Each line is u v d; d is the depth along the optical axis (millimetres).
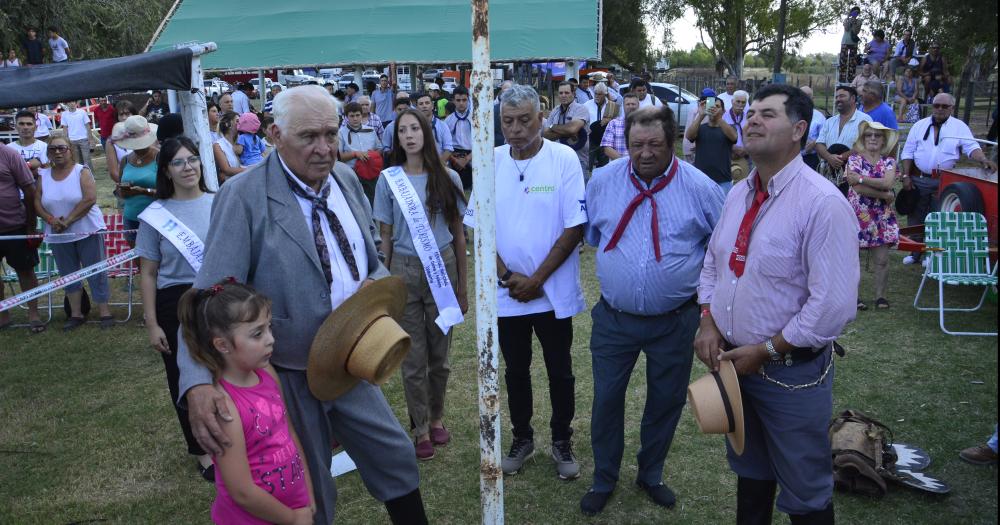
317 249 2547
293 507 2445
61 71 5238
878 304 6457
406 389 4090
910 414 4449
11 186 6496
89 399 5145
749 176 2713
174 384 3922
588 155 9328
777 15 45719
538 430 4430
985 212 6629
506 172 3600
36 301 6676
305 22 14430
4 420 4812
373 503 3742
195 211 3945
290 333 2521
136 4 22906
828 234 2418
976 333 5766
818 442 2648
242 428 2262
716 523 3455
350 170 2859
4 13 19250
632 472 3918
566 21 13242
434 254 3936
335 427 2721
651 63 49375
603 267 3373
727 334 2727
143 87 5047
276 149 2555
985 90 18484
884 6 27984
